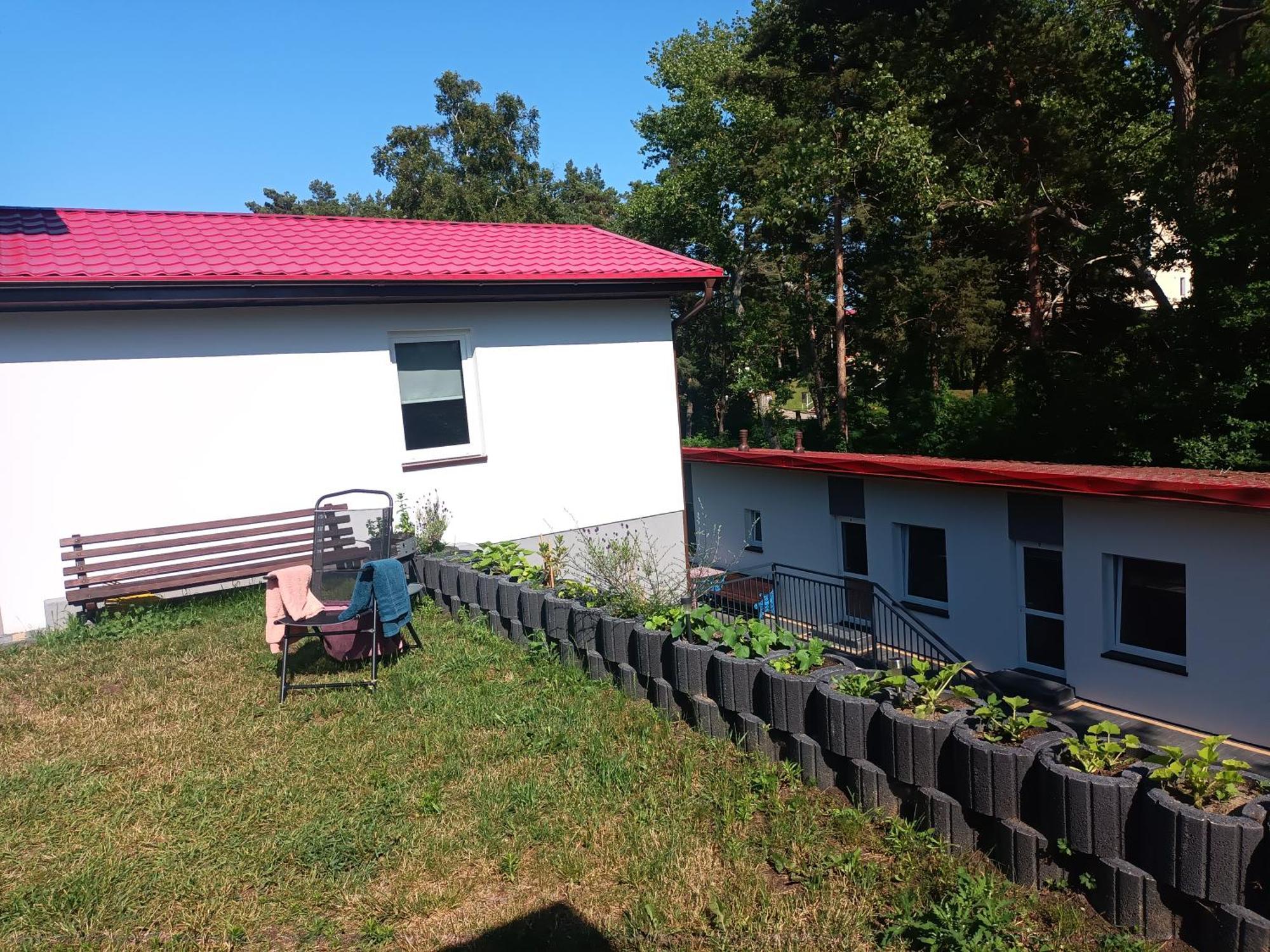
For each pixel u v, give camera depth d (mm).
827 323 33344
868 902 3631
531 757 4973
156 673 6355
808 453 15289
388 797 4484
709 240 33625
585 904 3668
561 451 10820
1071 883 3650
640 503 11453
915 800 4160
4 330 7633
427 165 44094
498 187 45469
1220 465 18578
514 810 4379
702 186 32156
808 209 28641
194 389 8516
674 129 32875
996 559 11578
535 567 7688
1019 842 3719
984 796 3852
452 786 4648
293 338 9016
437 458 10031
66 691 6020
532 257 11133
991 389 31031
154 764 4914
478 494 10242
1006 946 3295
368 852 4035
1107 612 10336
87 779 4730
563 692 5891
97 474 8086
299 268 8906
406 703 5723
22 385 7738
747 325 33188
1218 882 3188
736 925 3484
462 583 7602
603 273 10492
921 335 29562
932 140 26828
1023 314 30969
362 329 9406
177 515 8477
